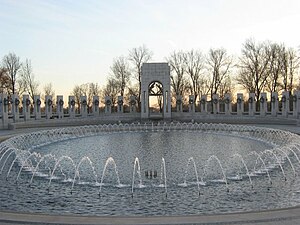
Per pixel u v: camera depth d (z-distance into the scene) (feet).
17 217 36.50
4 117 166.40
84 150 98.84
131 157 84.69
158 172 66.44
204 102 225.35
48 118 197.47
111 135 145.07
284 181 59.00
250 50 252.21
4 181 60.03
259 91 250.37
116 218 35.88
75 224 34.17
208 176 62.95
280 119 184.44
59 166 73.41
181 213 42.57
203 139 126.00
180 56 285.02
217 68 276.41
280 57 245.86
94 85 329.52
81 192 52.70
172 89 283.38
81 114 212.64
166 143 113.50
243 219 35.14
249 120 197.67
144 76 219.61
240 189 53.93
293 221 34.53
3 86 254.06
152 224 33.96
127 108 256.11
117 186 56.18
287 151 85.76
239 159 80.74
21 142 115.34
